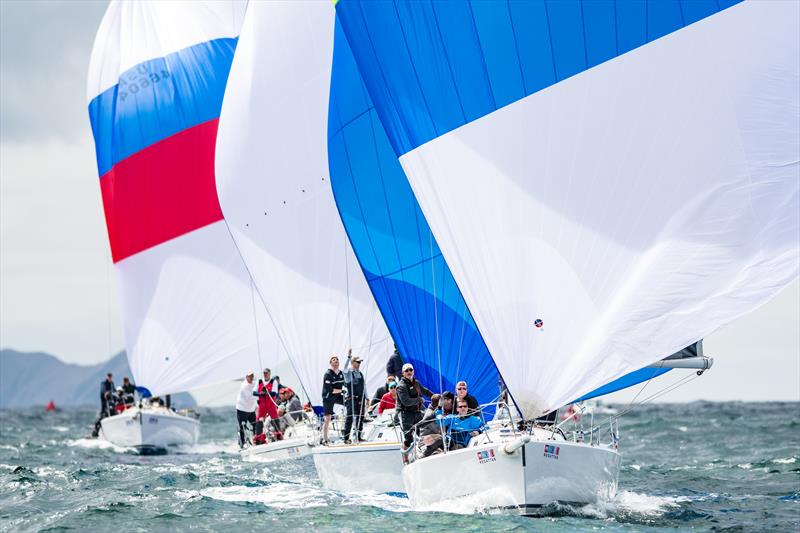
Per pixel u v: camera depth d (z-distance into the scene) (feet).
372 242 215.51
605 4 160.04
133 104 337.93
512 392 156.35
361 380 213.46
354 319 248.52
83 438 425.28
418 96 170.40
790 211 149.48
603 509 156.56
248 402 279.69
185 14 338.54
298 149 252.62
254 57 255.29
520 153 162.20
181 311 333.42
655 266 153.07
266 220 255.91
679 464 269.23
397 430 193.77
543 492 146.92
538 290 157.58
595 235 156.76
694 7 156.56
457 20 167.53
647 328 151.12
